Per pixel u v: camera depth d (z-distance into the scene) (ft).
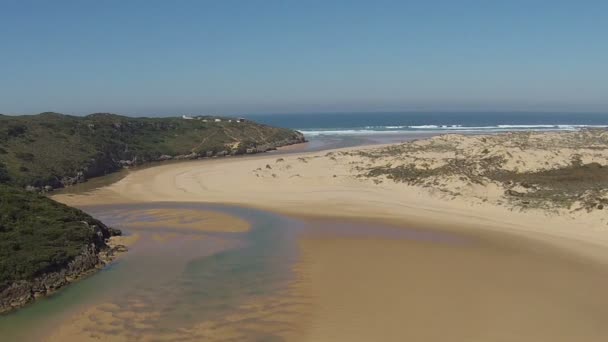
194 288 75.82
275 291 73.97
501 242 96.02
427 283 75.77
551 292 72.08
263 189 154.30
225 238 104.01
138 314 66.95
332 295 71.87
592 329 60.95
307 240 100.68
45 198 104.32
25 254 78.23
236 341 58.90
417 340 58.18
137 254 93.71
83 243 88.74
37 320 65.51
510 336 59.16
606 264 82.84
